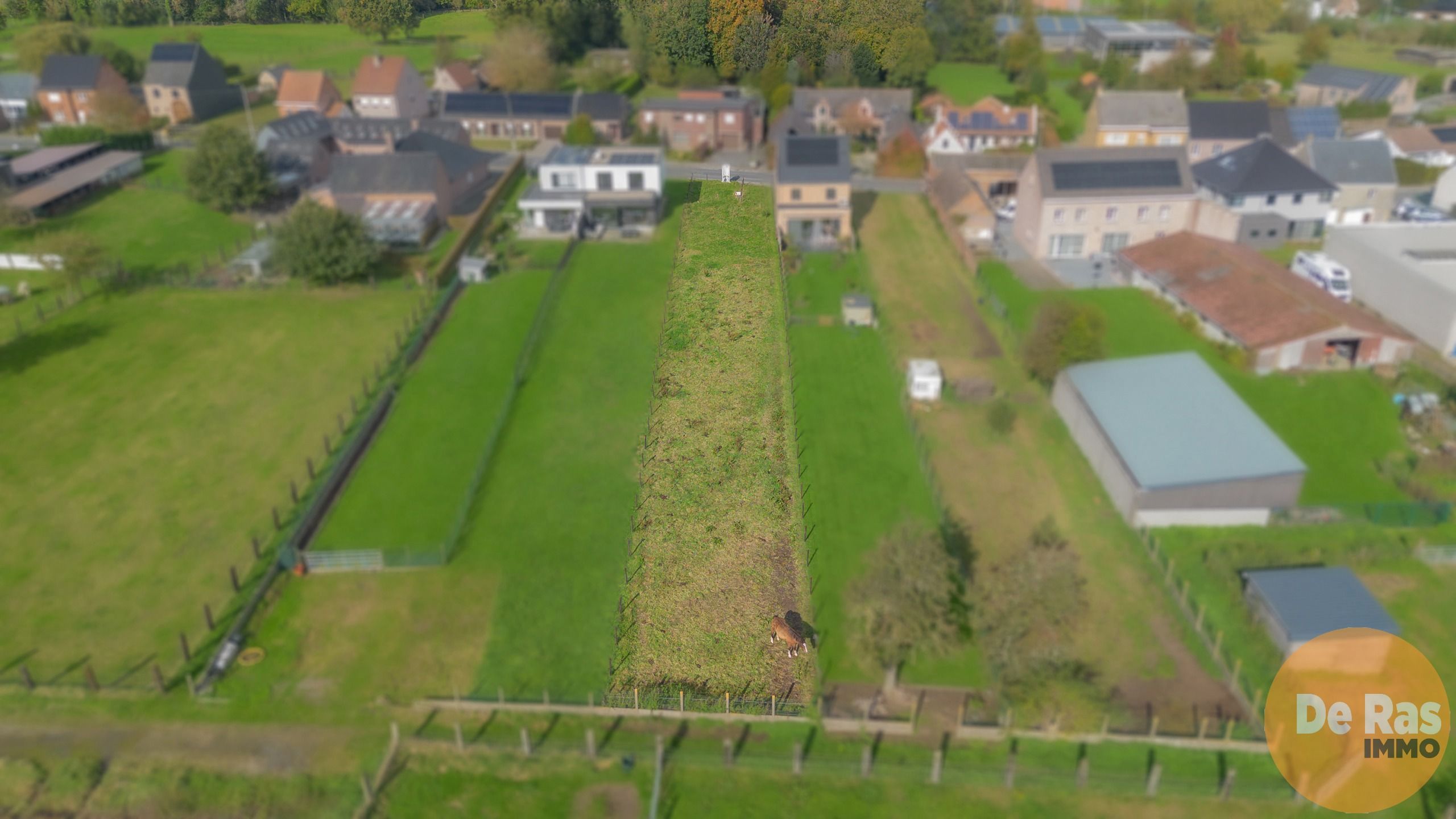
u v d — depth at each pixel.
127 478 35.25
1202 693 25.81
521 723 24.72
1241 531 32.31
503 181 70.31
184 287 52.84
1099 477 35.22
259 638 27.64
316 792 22.91
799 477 30.42
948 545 30.98
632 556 27.83
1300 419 39.69
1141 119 75.44
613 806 22.53
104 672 26.34
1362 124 85.19
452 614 28.48
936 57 66.19
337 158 63.09
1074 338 39.97
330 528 32.53
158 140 79.38
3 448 37.22
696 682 25.19
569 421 39.19
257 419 39.47
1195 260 51.38
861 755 23.83
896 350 45.50
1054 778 23.25
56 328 47.72
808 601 26.73
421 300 51.72
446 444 37.78
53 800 22.61
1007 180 70.38
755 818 22.28
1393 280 48.34
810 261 55.59
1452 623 28.36
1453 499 34.28
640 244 59.94
